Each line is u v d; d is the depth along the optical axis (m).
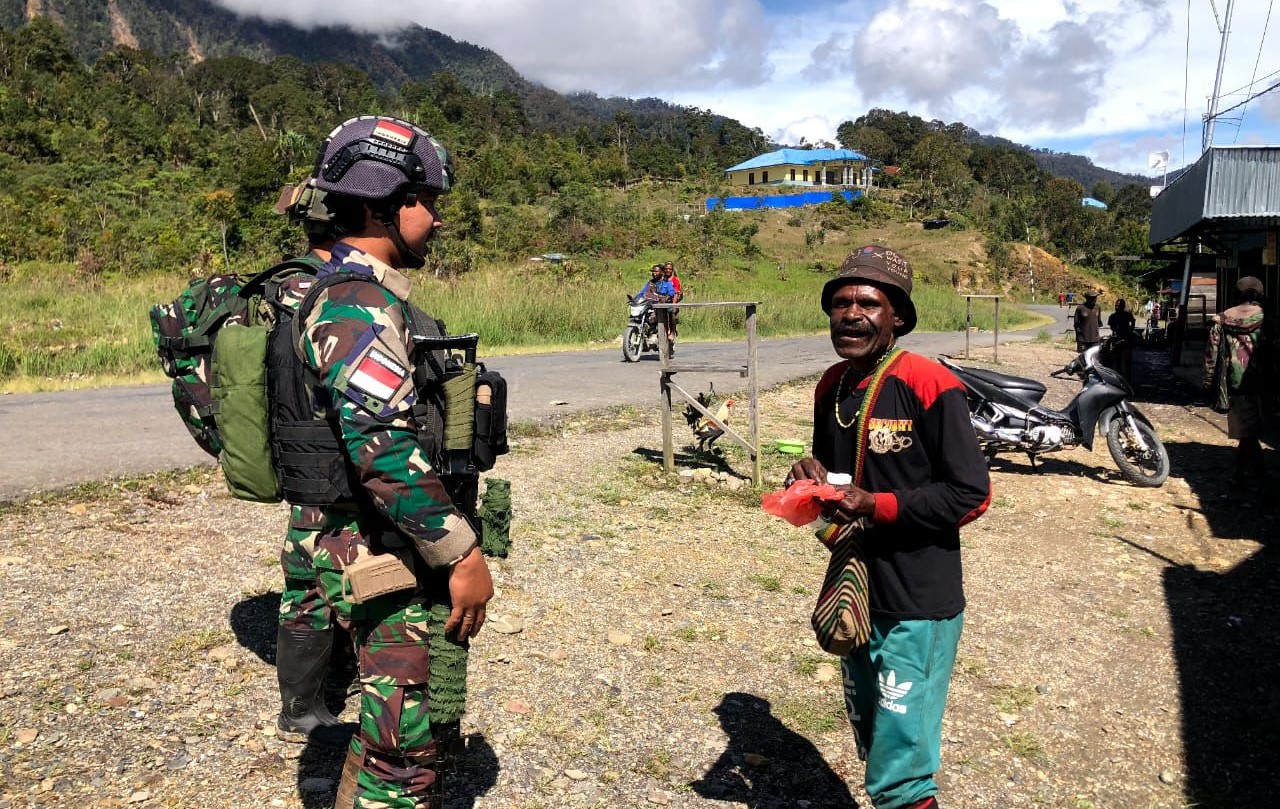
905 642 2.41
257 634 4.00
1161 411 13.12
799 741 3.52
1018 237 103.88
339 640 3.51
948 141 149.50
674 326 16.23
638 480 7.21
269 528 5.41
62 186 67.06
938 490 2.31
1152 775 3.51
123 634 3.90
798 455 7.89
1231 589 5.58
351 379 1.86
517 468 7.34
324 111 130.62
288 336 2.23
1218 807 3.30
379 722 2.06
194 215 51.28
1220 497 7.86
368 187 2.06
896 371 2.44
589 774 3.18
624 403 10.56
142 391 10.66
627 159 133.88
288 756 3.10
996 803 3.26
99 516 5.39
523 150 115.81
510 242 56.22
